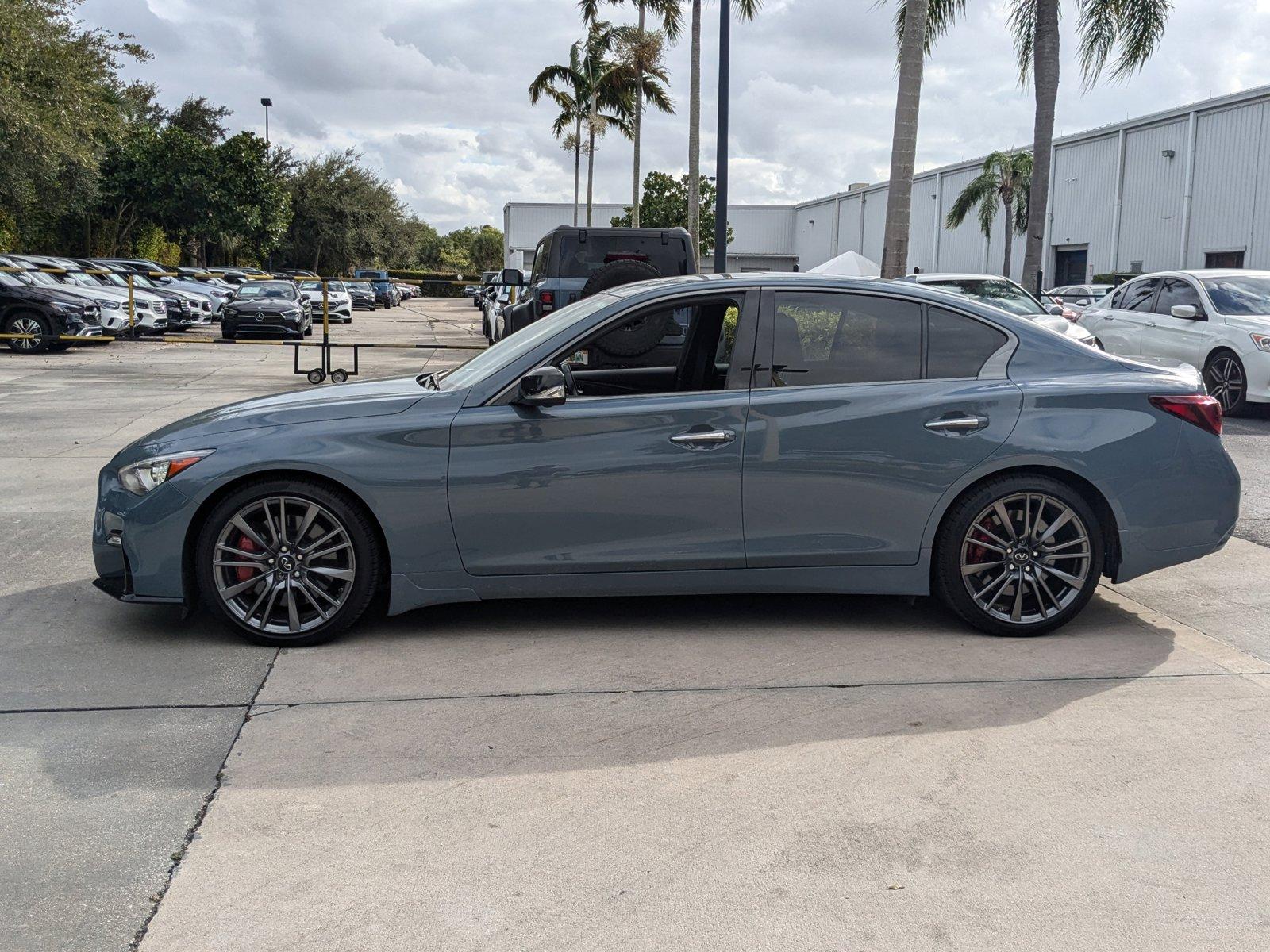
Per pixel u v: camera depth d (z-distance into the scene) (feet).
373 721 12.28
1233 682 13.58
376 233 240.73
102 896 8.71
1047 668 14.10
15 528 21.33
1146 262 119.14
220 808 10.19
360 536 14.58
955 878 9.10
